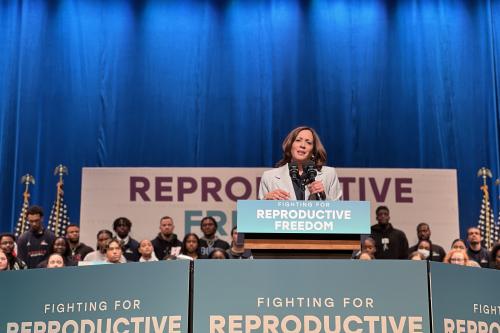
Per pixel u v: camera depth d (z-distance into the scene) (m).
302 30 10.48
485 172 10.15
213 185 9.77
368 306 3.09
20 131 10.04
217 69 10.38
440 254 9.63
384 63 10.46
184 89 10.32
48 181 9.95
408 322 3.07
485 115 10.34
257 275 3.12
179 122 10.23
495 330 3.22
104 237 8.88
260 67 10.38
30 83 10.18
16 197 9.87
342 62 10.44
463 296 3.17
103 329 3.14
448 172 9.95
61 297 3.23
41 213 9.22
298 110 10.29
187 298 3.07
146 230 9.64
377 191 9.78
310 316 3.08
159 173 9.78
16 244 8.84
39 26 10.35
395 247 9.57
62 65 10.29
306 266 3.13
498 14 10.65
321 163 5.86
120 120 10.18
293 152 5.87
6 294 3.30
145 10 10.51
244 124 10.24
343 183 9.77
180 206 9.70
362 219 3.65
